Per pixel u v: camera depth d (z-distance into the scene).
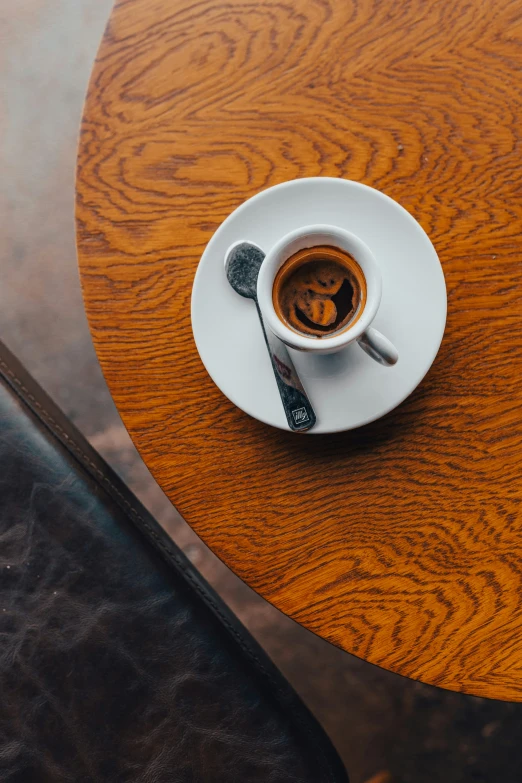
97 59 0.62
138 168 0.61
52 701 0.67
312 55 0.61
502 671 0.58
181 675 0.67
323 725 0.88
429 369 0.60
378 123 0.61
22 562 0.67
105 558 0.68
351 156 0.61
